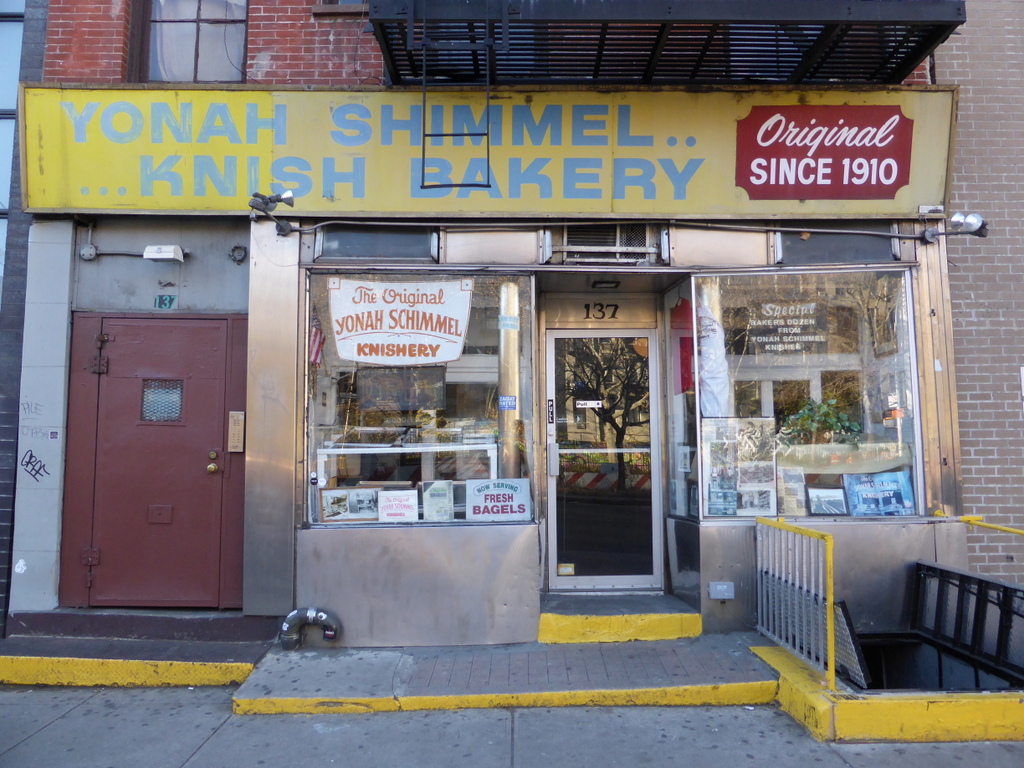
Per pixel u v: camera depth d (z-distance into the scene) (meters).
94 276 5.70
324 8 5.86
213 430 5.63
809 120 5.51
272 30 5.89
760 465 5.66
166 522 5.57
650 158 5.53
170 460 5.61
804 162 5.57
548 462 6.25
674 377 6.16
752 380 5.73
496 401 5.61
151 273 5.72
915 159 5.57
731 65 5.46
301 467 5.40
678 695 4.51
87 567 5.54
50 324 5.60
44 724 4.39
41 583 5.49
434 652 5.14
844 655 4.66
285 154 5.47
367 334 5.60
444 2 4.84
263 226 5.52
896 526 5.45
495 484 5.53
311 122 5.45
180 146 5.46
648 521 6.23
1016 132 6.13
